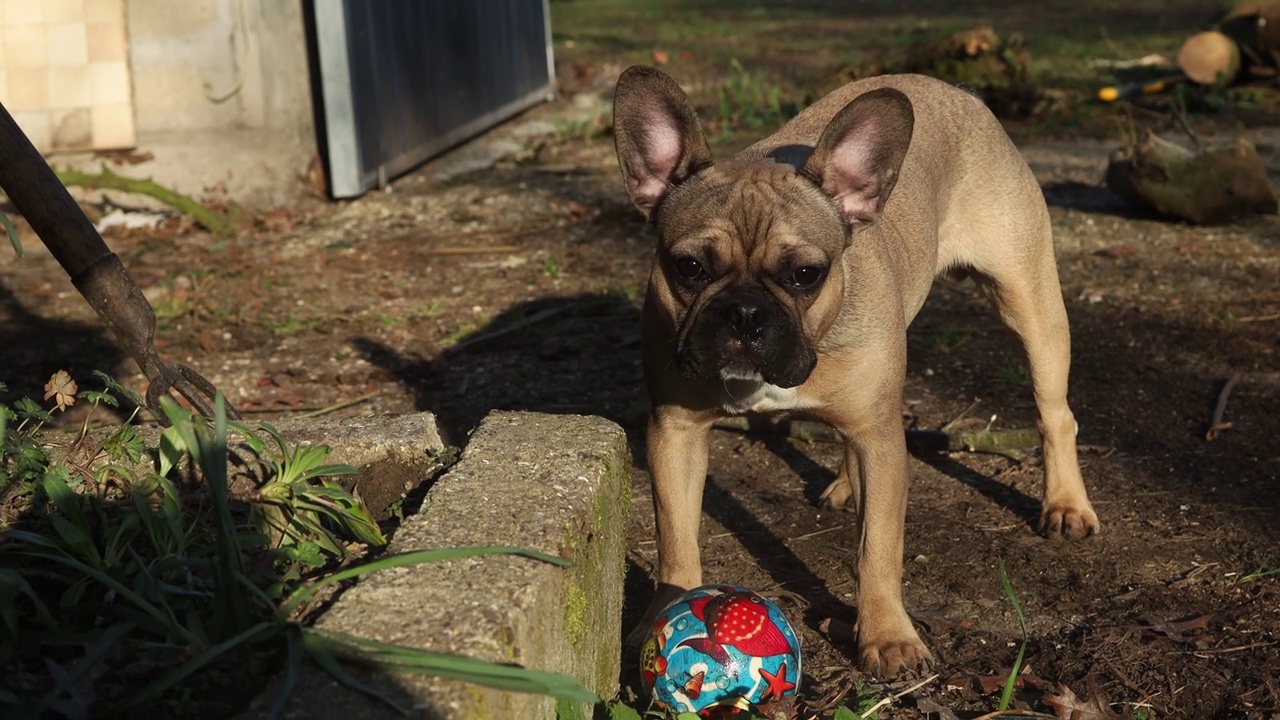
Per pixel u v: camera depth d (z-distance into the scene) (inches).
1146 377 93.0
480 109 182.9
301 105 144.6
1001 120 183.0
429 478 63.8
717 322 63.8
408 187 152.5
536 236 129.4
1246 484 80.1
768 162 69.1
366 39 146.3
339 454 63.8
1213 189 123.6
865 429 67.6
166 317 105.3
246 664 52.1
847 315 66.7
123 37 137.7
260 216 137.7
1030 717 62.2
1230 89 190.1
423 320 105.1
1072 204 136.5
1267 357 95.0
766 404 67.0
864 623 66.7
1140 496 79.4
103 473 60.4
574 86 229.0
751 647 59.2
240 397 92.7
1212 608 69.7
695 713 58.4
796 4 383.9
